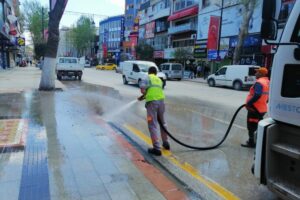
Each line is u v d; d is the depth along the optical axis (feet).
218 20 111.96
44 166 15.29
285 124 11.12
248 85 72.38
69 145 18.86
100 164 15.89
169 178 14.87
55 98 39.55
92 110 32.01
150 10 196.75
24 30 232.32
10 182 13.38
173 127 26.89
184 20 154.51
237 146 21.20
